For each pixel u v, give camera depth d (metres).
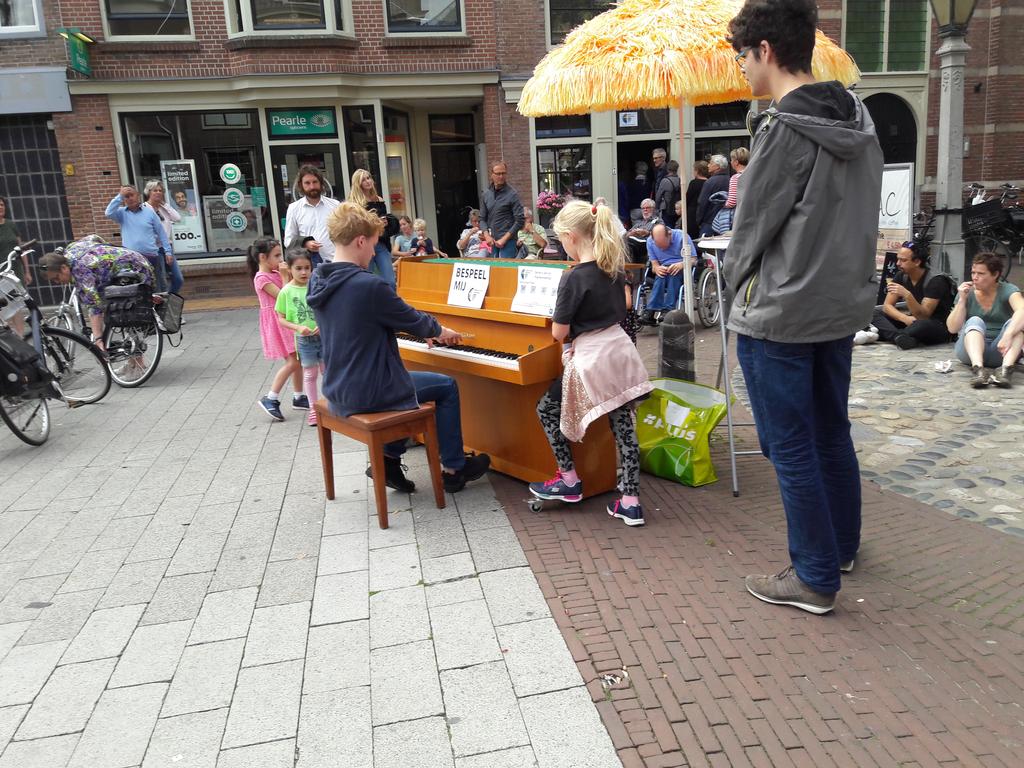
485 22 12.65
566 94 4.16
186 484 4.52
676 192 9.89
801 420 2.63
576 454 3.85
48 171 11.96
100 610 3.13
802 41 2.47
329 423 3.91
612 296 3.49
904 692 2.37
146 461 4.97
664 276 8.34
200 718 2.44
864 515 3.68
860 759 2.10
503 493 4.09
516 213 8.84
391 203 13.91
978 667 2.49
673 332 4.67
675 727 2.25
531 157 13.26
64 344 6.40
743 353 2.70
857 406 5.43
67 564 3.55
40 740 2.38
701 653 2.59
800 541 2.75
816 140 2.32
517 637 2.75
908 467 4.29
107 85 11.55
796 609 2.83
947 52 8.01
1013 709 2.29
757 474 4.20
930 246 9.52
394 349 3.69
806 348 2.56
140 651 2.83
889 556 3.26
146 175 12.16
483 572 3.23
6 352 5.04
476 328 4.08
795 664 2.52
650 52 3.86
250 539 3.71
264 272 5.64
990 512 3.68
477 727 2.31
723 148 13.87
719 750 2.15
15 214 12.02
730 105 13.70
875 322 7.37
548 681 2.50
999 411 5.13
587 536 3.51
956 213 8.30
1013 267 12.09
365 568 3.34
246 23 11.62
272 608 3.07
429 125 14.45
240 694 2.54
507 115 13.05
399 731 2.32
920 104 14.48
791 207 2.41
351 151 12.72
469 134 14.62
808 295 2.43
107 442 5.41
